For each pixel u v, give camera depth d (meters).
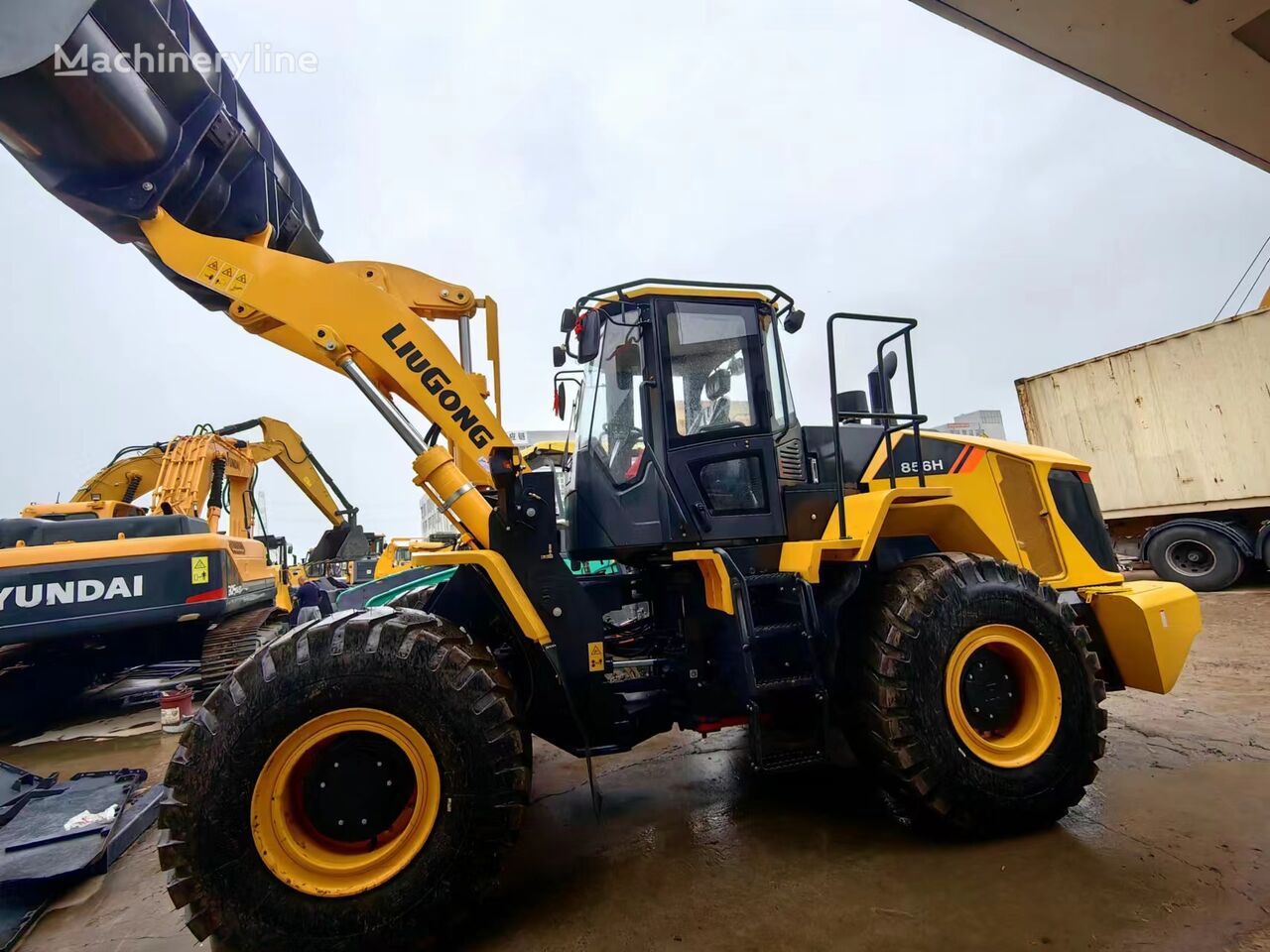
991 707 2.64
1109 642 3.24
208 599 5.49
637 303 3.04
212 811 1.87
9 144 2.20
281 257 2.71
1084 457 9.17
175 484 7.32
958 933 1.88
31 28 1.80
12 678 5.37
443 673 2.08
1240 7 1.92
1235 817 2.49
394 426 2.69
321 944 1.86
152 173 2.42
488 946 1.97
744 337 3.16
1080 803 2.71
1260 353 7.50
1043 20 2.01
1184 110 2.41
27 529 5.23
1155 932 1.83
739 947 1.89
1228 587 8.16
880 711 2.49
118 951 2.11
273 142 3.12
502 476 2.54
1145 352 8.48
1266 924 1.84
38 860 2.51
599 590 3.19
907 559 3.16
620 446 3.08
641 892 2.22
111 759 4.42
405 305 2.86
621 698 2.61
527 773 2.14
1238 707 3.85
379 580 6.27
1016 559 3.36
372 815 2.04
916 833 2.56
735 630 2.67
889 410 3.21
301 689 1.97
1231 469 7.75
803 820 2.74
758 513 3.07
